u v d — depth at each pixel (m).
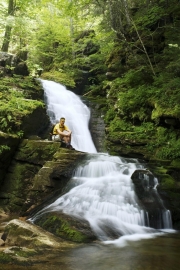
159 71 13.58
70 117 15.40
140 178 8.84
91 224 7.04
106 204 7.90
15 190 10.15
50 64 23.86
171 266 4.92
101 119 15.78
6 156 10.12
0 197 10.15
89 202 8.07
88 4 17.33
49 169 9.40
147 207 8.00
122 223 7.41
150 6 15.31
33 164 10.42
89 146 14.77
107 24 17.72
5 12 18.89
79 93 21.41
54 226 6.94
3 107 11.13
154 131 12.22
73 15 17.33
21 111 11.70
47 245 5.88
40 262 4.95
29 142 10.70
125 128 13.28
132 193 8.42
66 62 22.78
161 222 7.88
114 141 12.83
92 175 9.45
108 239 6.55
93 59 22.97
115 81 15.36
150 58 14.42
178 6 14.41
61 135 11.53
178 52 12.58
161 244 6.29
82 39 23.08
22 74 16.06
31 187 10.07
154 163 10.38
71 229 6.64
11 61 15.68
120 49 16.06
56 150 10.41
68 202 8.30
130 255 5.48
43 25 22.64
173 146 11.03
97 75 22.30
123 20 16.48
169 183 8.86
